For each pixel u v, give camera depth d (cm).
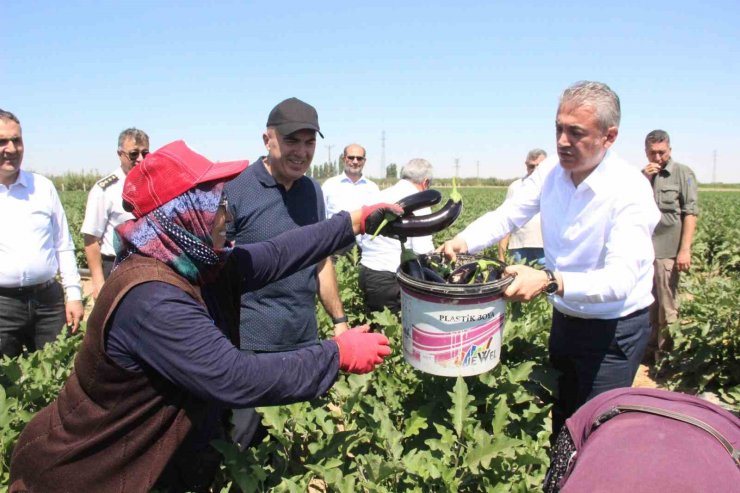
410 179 632
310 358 204
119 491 206
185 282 199
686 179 670
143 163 195
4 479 290
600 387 347
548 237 352
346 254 897
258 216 361
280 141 347
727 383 639
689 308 727
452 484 267
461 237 355
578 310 340
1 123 436
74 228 1812
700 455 139
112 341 192
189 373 186
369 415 315
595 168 311
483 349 262
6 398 342
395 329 412
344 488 258
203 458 265
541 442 304
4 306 469
